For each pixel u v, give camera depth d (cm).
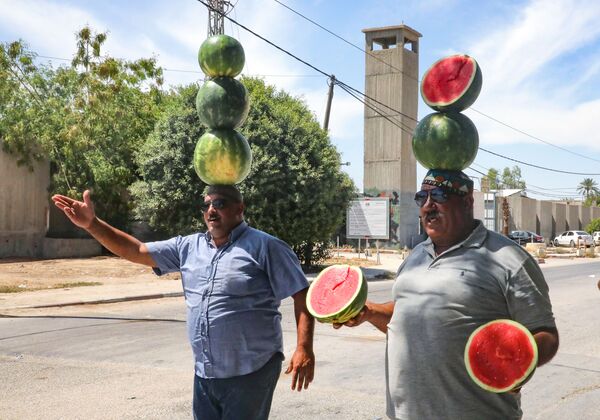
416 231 4256
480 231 280
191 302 348
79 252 2723
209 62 353
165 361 820
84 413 594
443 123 286
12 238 2586
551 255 4331
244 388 335
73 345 928
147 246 365
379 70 4094
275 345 347
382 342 947
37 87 2717
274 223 2009
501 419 270
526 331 221
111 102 2748
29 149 2592
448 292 271
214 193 349
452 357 269
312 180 2019
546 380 738
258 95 2102
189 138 2006
